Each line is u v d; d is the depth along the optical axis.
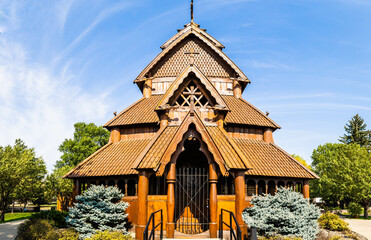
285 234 15.28
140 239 15.21
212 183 15.48
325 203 62.31
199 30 30.00
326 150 64.38
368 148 81.31
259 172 21.22
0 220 35.47
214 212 15.27
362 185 39.44
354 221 33.28
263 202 16.30
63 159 61.66
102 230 16.62
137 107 26.39
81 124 65.19
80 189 22.30
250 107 27.23
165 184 20.03
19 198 43.72
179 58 28.75
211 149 15.44
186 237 15.13
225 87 28.30
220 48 30.59
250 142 24.61
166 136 16.95
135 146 23.20
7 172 34.03
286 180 22.67
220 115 17.61
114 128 25.00
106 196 17.53
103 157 22.84
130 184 22.12
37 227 17.81
